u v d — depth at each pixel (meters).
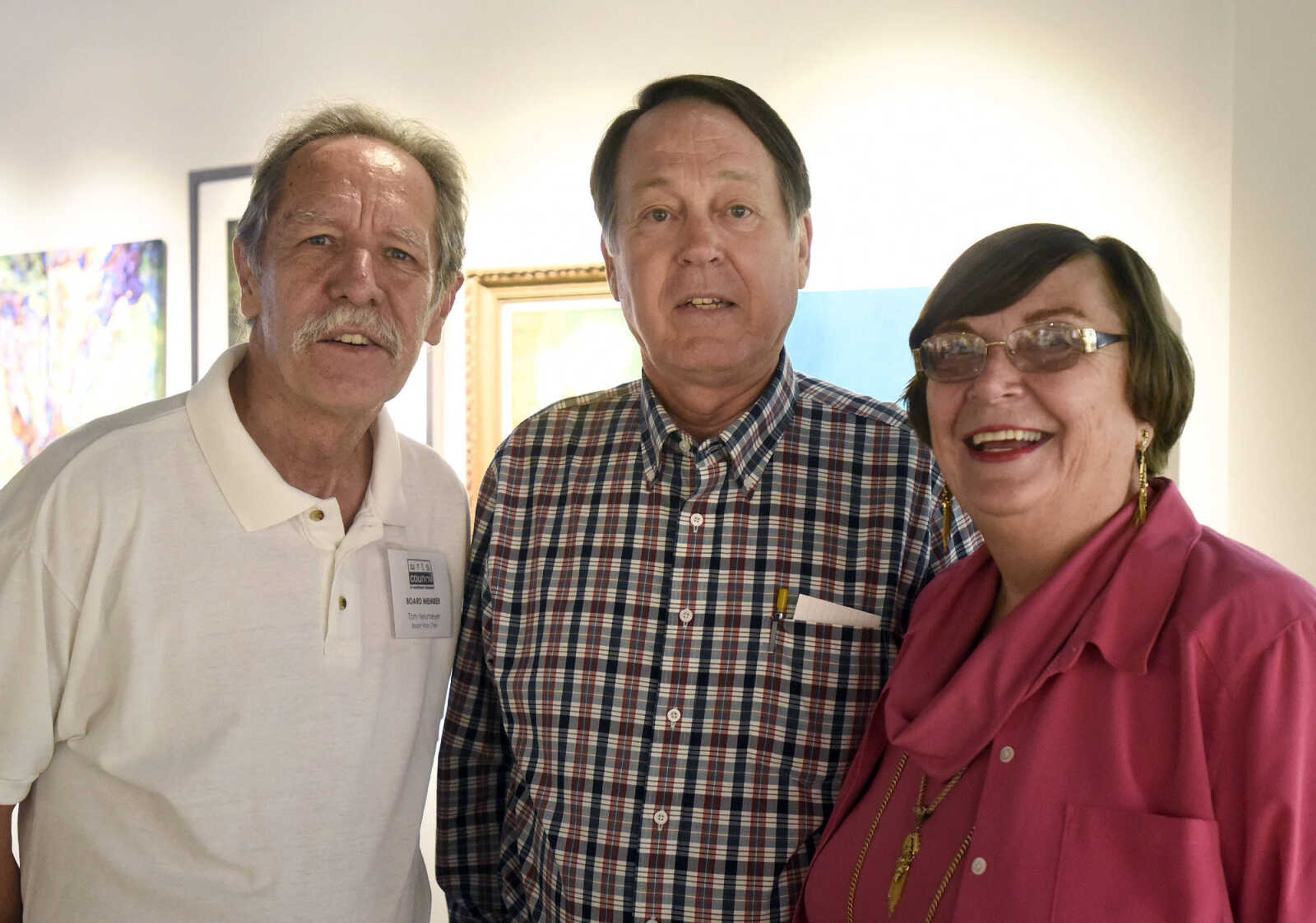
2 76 4.28
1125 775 1.18
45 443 4.15
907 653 1.55
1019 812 1.24
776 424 1.85
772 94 3.21
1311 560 2.62
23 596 1.60
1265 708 1.11
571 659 1.84
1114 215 2.88
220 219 3.88
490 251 3.55
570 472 1.98
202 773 1.61
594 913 1.74
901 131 3.08
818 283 3.15
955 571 1.58
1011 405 1.33
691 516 1.83
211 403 1.72
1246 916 1.11
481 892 2.13
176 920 1.60
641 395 1.97
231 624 1.66
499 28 3.55
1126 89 2.88
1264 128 2.67
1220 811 1.13
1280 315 2.65
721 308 1.74
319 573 1.74
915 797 1.44
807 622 1.75
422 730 1.88
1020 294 1.32
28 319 4.18
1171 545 1.28
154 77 4.05
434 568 1.92
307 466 1.78
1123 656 1.22
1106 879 1.15
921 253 3.06
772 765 1.71
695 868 1.70
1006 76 2.99
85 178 4.14
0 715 1.60
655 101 1.82
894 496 1.81
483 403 3.49
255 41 3.89
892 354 3.08
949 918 1.30
